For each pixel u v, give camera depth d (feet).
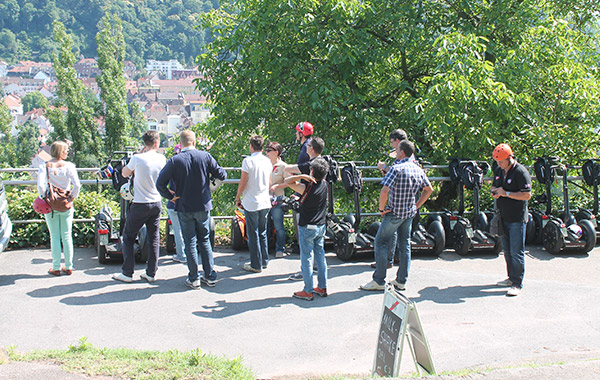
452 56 34.55
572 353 16.40
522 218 21.35
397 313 13.85
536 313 19.63
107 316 18.61
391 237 22.09
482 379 12.51
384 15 41.42
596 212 27.91
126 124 169.17
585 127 37.37
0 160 170.50
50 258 24.64
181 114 498.28
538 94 39.63
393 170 20.39
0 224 22.22
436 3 42.04
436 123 34.63
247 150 51.39
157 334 17.38
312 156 21.20
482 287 22.20
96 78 167.94
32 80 650.43
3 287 20.95
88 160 159.84
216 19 48.60
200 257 23.32
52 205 21.36
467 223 25.94
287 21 39.14
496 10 40.50
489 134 36.76
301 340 17.20
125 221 23.89
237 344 16.84
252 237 23.22
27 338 16.78
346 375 14.94
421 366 13.69
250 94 45.29
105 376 13.61
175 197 20.95
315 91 38.47
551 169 27.30
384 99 45.34
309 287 20.40
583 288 22.09
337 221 25.75
